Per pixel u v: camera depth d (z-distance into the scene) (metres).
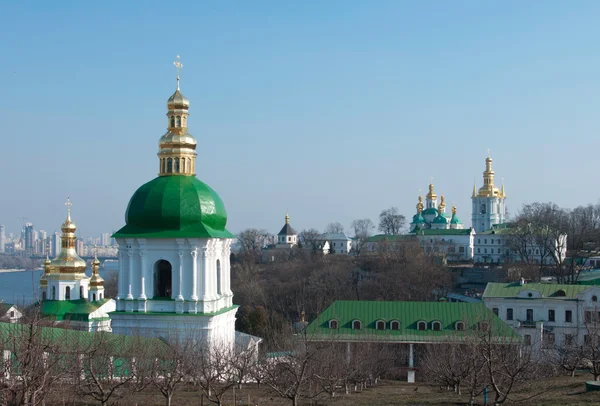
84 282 157.00
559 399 70.88
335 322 121.88
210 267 97.75
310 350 81.56
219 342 93.69
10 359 60.28
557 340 141.38
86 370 71.00
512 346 94.44
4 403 58.00
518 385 78.75
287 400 77.62
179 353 81.19
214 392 74.00
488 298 146.00
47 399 64.75
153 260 97.19
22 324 66.38
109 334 89.88
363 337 117.81
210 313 95.25
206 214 98.31
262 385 90.50
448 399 78.44
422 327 120.19
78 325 141.50
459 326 118.62
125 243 97.38
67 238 157.38
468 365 74.12
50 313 140.38
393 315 122.62
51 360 64.94
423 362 111.38
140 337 86.62
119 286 97.44
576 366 101.06
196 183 100.81
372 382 104.12
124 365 81.44
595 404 66.56
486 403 68.44
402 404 75.00
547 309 143.25
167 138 100.50
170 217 96.81
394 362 117.38
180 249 96.31
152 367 74.62
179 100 101.25
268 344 126.38
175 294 96.44
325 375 81.94
